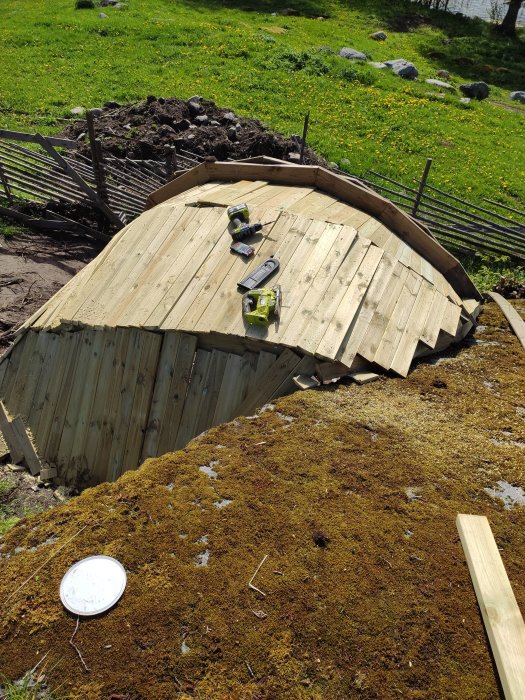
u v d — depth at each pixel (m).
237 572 3.17
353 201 6.91
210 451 4.16
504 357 5.88
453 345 6.16
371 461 4.10
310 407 4.69
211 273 5.77
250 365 5.31
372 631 2.92
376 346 5.33
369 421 4.56
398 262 6.18
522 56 26.95
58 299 6.73
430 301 6.10
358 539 3.43
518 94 22.03
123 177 11.41
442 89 21.45
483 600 3.02
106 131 14.02
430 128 17.55
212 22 24.89
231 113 15.19
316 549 3.34
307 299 5.36
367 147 15.83
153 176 11.99
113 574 3.11
